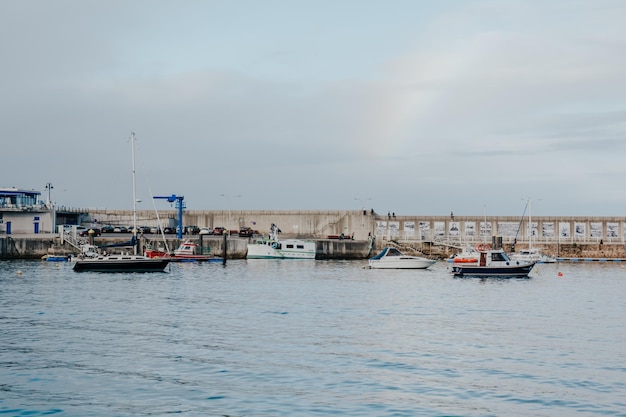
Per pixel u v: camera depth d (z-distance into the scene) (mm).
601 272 109812
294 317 52906
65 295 67562
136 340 42656
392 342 42344
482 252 96312
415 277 94875
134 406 28984
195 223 150750
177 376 33562
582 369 35250
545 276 100188
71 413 28141
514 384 32312
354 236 144000
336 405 29062
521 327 48750
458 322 50969
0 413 28141
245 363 36281
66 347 40406
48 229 129500
